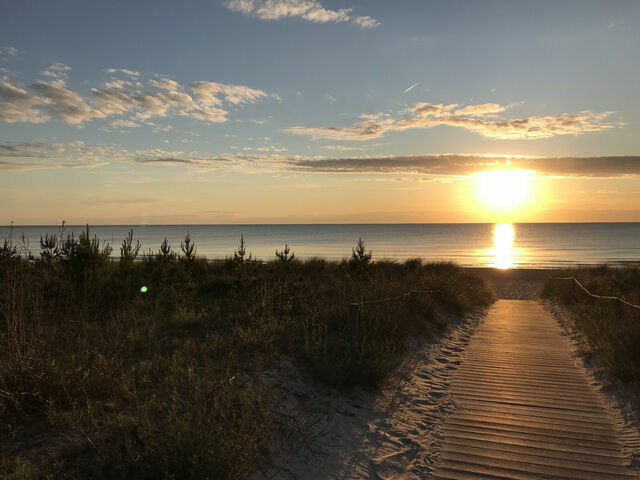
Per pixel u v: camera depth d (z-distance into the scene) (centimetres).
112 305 855
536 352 924
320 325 764
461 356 894
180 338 687
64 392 422
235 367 560
